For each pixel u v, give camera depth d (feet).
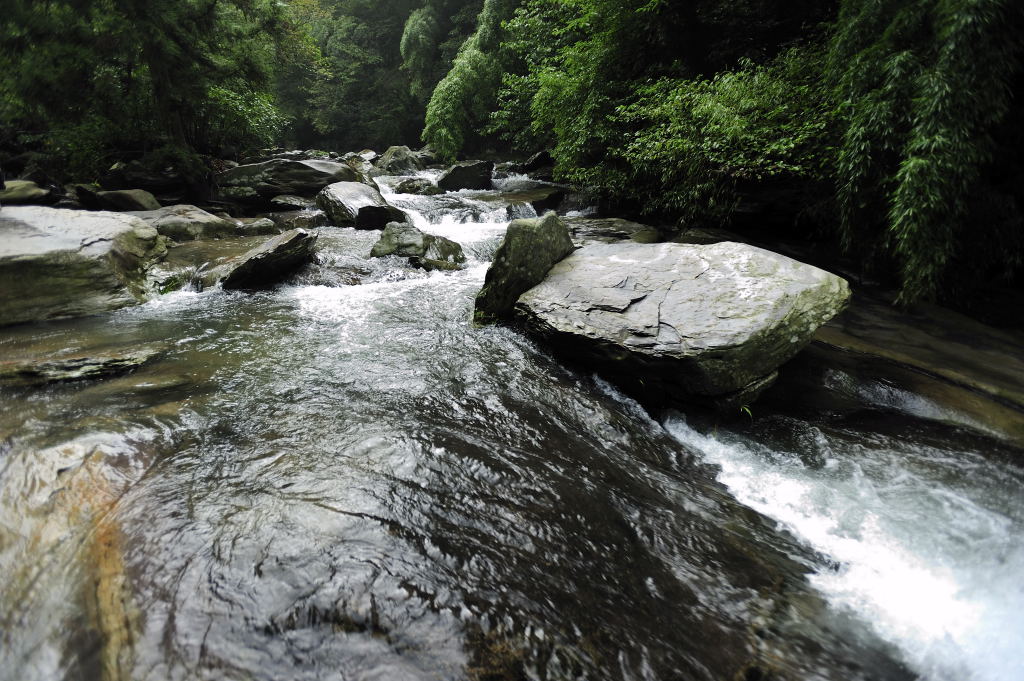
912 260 16.67
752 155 24.20
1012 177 17.30
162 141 40.88
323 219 36.94
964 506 10.57
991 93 14.89
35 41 31.37
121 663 5.82
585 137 35.73
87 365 13.92
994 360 15.88
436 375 14.82
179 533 7.86
